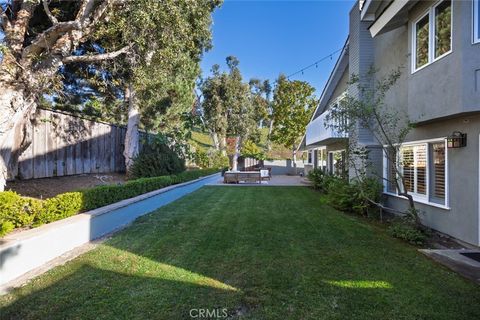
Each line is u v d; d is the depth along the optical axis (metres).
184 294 3.47
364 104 7.29
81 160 10.16
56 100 11.35
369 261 4.63
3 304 3.24
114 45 7.79
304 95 32.16
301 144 23.61
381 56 9.23
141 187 8.62
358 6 9.97
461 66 5.12
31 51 6.36
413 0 6.33
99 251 4.98
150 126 17.09
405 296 3.50
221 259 4.62
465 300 3.42
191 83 16.52
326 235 6.11
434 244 5.66
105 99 13.17
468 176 5.55
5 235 4.19
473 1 5.05
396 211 7.69
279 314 3.08
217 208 9.20
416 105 6.66
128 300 3.32
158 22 6.58
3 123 6.00
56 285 3.69
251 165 30.34
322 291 3.59
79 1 7.05
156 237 5.86
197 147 22.83
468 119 5.56
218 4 10.10
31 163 8.19
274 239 5.77
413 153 7.68
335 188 9.37
